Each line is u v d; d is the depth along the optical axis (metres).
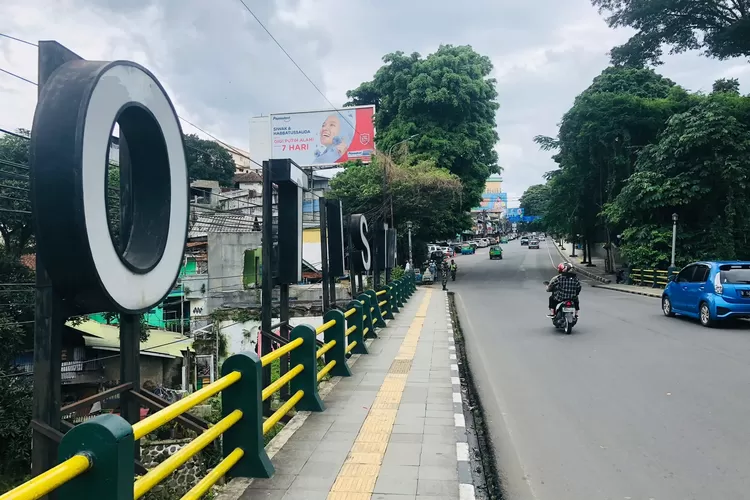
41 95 3.54
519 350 10.50
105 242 3.69
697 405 6.54
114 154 16.84
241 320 18.12
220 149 46.44
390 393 6.91
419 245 37.25
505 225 138.12
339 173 32.19
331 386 7.29
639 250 25.53
